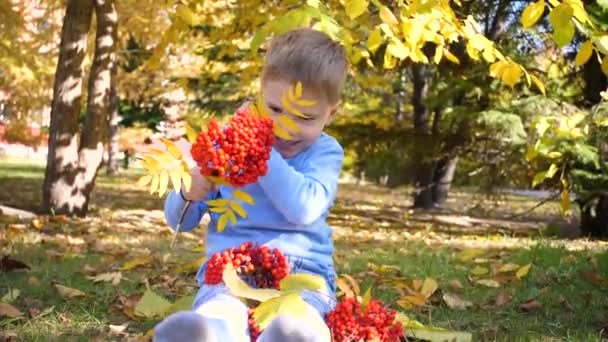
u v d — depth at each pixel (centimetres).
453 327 340
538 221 1439
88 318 333
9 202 1112
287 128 236
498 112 997
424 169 1541
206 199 260
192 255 580
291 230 248
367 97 2131
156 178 193
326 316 233
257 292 218
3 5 1506
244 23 688
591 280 446
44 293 385
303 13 306
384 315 235
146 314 334
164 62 2006
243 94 1852
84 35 919
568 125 458
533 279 471
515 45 1213
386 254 634
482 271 489
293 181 230
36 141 2000
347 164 2223
